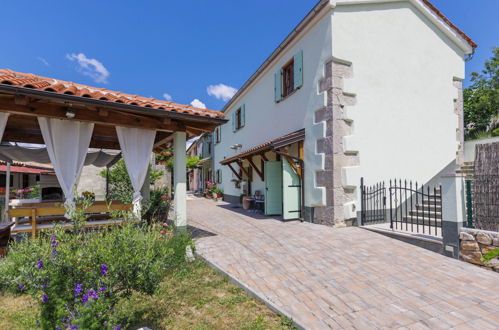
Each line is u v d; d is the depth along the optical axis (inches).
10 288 136.6
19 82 153.7
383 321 106.9
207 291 136.8
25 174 735.1
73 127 197.2
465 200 181.5
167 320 109.9
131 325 105.8
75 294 83.3
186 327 105.0
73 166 195.5
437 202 284.5
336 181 273.0
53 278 85.2
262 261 178.1
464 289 135.0
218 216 389.4
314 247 208.2
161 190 328.2
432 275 152.5
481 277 149.0
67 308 79.8
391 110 302.0
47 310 82.6
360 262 174.2
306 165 316.2
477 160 174.9
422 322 106.0
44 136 186.9
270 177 374.0
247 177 526.6
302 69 329.1
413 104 315.6
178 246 186.9
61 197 466.9
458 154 348.2
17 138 252.5
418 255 186.2
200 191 983.6
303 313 113.3
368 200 283.9
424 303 121.3
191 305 122.9
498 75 505.7
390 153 298.0
